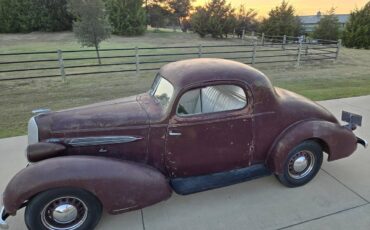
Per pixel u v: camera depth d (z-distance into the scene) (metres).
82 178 2.49
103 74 11.38
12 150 4.53
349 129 3.61
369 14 22.03
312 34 25.97
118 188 2.62
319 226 2.90
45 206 2.56
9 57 15.54
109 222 3.02
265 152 3.35
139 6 31.14
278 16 26.17
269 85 3.13
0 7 30.11
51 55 16.20
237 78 2.97
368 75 10.99
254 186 3.57
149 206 3.02
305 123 3.29
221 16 29.59
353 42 22.67
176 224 2.98
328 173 3.82
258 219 3.02
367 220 2.97
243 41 25.91
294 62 14.32
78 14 14.02
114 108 3.13
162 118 2.89
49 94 8.30
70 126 2.89
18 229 2.90
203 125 2.95
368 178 3.71
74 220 2.73
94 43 14.05
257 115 3.11
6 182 3.66
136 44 22.20
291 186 3.50
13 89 8.92
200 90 2.89
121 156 2.97
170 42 24.70
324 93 7.65
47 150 2.74
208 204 3.26
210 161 3.17
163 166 3.08
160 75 3.31
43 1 30.66
